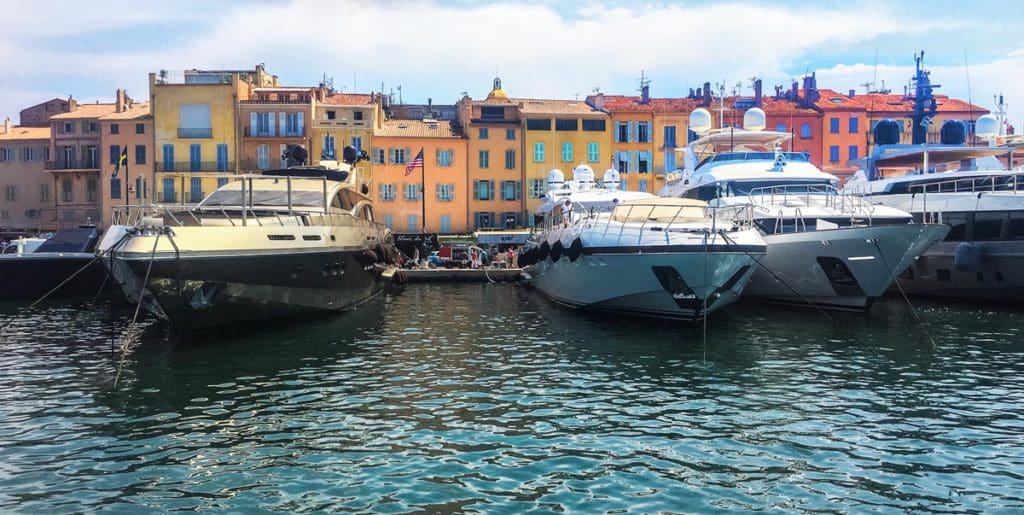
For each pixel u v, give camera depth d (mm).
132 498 9047
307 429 11680
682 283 20547
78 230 32969
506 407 12938
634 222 22266
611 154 62906
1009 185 27375
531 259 32500
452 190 61625
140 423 11992
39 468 10016
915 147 32531
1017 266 24500
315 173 27000
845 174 60125
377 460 10297
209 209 18781
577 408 12867
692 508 8727
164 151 59219
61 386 14391
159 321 22922
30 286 29734
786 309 25391
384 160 60719
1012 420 12039
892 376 15109
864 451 10641
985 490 9258
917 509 8734
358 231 25047
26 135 68125
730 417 12297
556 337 20062
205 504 8875
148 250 16750
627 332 20734
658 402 13227
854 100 67250
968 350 17766
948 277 27062
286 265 19766
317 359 16938
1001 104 40000
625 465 10094
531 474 9766
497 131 62062
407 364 16500
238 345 18500
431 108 72812
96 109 67938
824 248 23125
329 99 63844
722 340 19281
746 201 27469
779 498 9023
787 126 64062
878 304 26828
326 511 8648
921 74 36062
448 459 10320
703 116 34844
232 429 11680
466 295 33406
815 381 14734
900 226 21156
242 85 60531
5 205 66812
